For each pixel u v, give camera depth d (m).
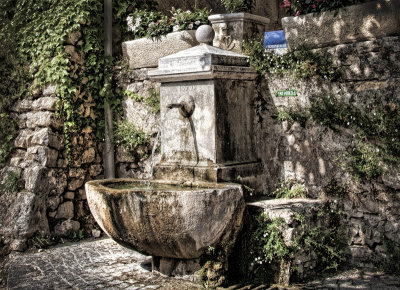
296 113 5.16
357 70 4.76
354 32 4.75
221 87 4.96
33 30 6.69
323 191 4.98
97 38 6.52
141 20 6.41
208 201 4.08
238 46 5.58
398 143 4.50
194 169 4.94
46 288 4.37
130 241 4.33
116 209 4.20
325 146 4.97
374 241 4.68
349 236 4.81
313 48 5.08
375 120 4.63
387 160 4.57
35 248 5.79
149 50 6.28
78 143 6.34
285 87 5.23
